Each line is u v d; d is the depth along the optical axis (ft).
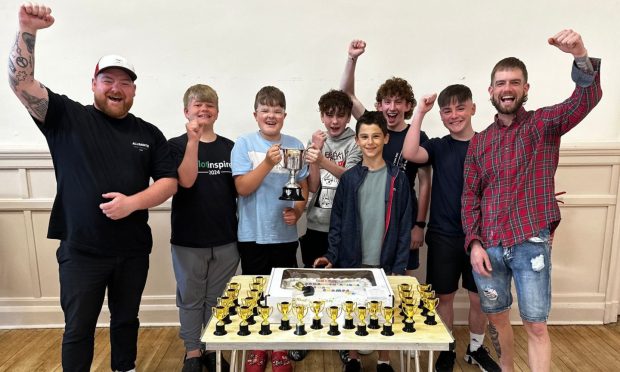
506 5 7.45
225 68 7.57
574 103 4.59
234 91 7.64
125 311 5.45
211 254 6.17
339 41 7.55
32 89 4.49
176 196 6.03
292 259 6.38
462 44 7.57
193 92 6.08
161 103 7.61
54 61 7.40
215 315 4.12
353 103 7.08
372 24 7.50
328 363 6.73
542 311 4.87
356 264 5.71
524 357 6.79
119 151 5.08
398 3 7.45
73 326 4.98
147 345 7.22
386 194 5.67
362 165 5.86
